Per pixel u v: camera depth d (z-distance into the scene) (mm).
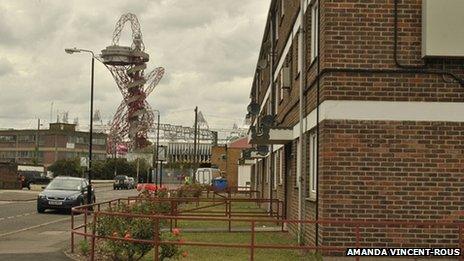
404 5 12461
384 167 12258
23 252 13906
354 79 12352
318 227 12711
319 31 13148
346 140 12281
